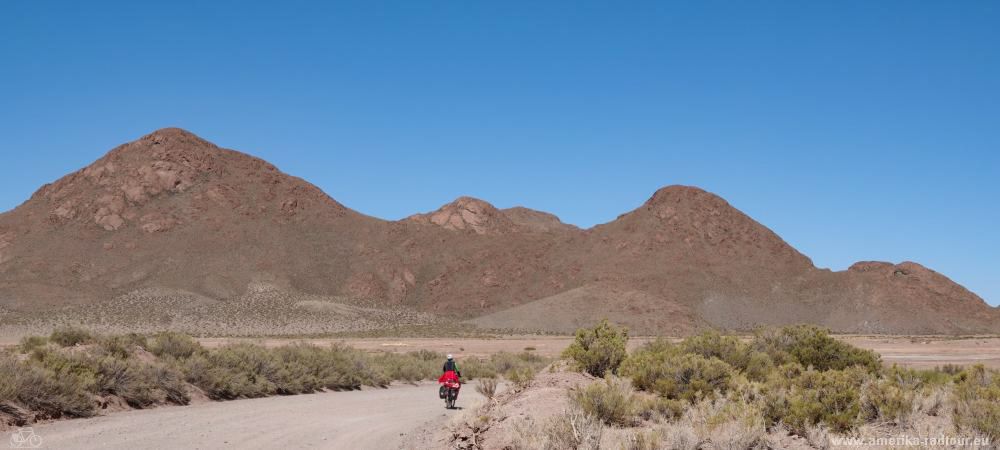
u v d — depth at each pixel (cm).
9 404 1479
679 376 1602
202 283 15925
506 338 11306
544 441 1110
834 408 1262
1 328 11325
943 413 1352
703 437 1115
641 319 15038
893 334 15275
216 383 2206
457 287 19400
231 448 1260
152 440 1316
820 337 2456
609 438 1134
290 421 1711
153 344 2469
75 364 1766
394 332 12450
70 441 1277
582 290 16762
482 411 1584
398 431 1590
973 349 7538
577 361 2189
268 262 18025
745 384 1462
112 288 15712
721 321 16050
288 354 2950
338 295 17775
